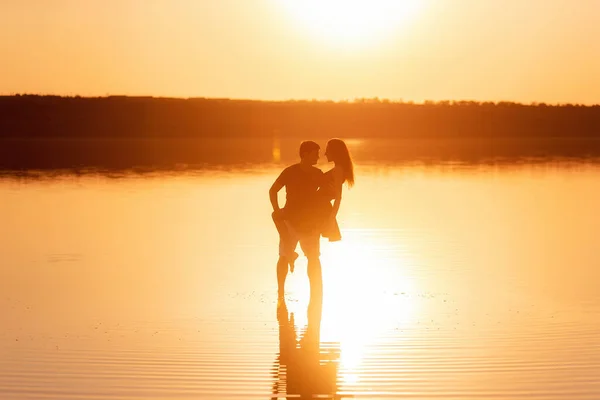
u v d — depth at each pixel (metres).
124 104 138.25
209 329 12.82
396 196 35.38
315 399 9.53
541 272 17.59
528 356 11.21
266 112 143.50
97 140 122.06
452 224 25.94
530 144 104.69
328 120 144.00
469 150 86.19
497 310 14.00
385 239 22.70
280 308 14.33
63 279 16.97
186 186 40.12
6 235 23.67
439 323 13.12
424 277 17.11
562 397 9.55
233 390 9.89
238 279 17.06
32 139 125.94
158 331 12.66
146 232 24.36
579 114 139.50
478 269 17.97
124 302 14.77
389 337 12.30
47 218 27.59
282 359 11.18
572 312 13.80
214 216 28.36
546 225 25.66
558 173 48.59
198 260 19.41
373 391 9.87
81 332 12.57
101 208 30.69
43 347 11.71
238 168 54.38
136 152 79.38
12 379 10.25
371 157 71.00
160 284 16.45
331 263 18.88
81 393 9.74
